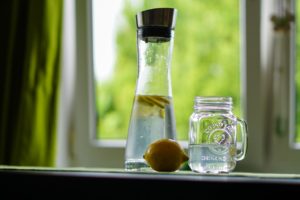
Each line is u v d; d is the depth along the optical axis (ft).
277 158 5.92
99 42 6.75
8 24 6.02
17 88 5.95
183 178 3.04
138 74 3.87
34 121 5.89
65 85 6.35
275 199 2.90
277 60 5.96
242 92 6.16
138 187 3.07
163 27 3.75
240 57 6.21
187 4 6.44
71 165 6.59
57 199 3.20
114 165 6.47
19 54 6.00
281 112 5.94
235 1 6.26
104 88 6.74
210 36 6.36
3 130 5.93
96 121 6.72
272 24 5.95
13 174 3.27
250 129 6.01
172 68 6.45
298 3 5.99
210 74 6.35
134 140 3.77
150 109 3.78
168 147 3.58
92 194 3.14
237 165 6.00
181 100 6.41
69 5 6.47
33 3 5.99
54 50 5.97
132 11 6.65
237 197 2.93
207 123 3.55
